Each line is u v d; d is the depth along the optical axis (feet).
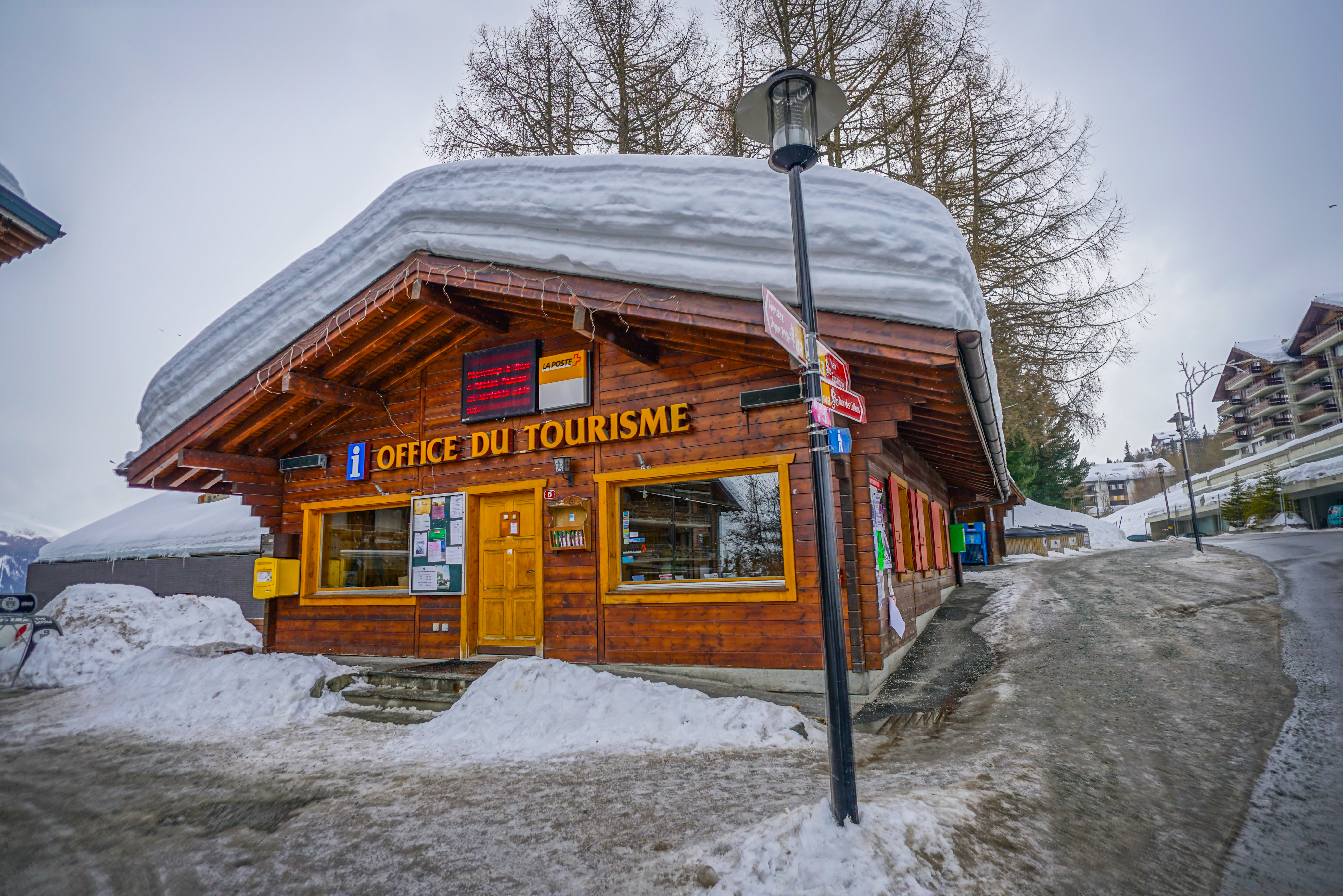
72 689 32.12
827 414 12.63
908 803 12.23
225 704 25.31
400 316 29.55
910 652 30.50
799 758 17.17
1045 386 56.18
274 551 35.17
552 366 29.48
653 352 27.25
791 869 10.53
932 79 52.16
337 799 15.85
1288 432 225.56
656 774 16.38
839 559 23.62
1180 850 11.84
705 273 22.20
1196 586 39.70
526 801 15.01
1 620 36.88
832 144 53.26
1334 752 15.55
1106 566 59.47
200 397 32.53
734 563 25.40
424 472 32.42
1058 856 11.46
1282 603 32.32
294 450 36.81
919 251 19.53
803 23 51.24
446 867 12.01
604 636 26.96
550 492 28.96
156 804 15.99
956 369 20.15
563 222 24.32
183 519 66.90
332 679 26.40
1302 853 11.59
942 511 47.62
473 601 30.66
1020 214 54.49
